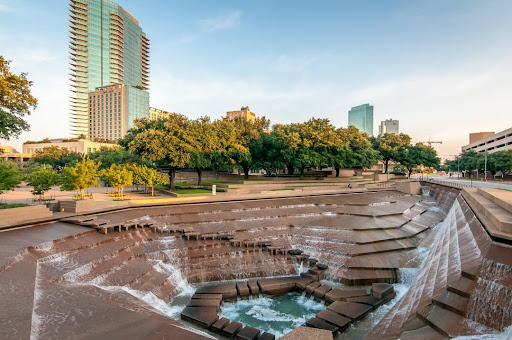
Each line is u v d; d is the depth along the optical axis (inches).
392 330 483.2
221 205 1226.6
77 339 308.5
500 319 397.4
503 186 1701.5
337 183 2005.4
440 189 1827.0
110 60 7042.3
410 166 2982.3
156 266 756.0
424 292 569.0
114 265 690.8
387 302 705.0
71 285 511.5
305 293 755.4
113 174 1321.4
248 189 1594.5
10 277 482.6
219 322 580.7
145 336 316.2
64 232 738.2
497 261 470.6
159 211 1080.8
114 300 478.3
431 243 1048.2
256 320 641.6
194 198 1284.4
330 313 627.2
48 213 831.1
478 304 428.5
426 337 413.7
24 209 768.3
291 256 904.9
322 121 2156.7
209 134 1742.1
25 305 387.9
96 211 941.8
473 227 706.8
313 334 304.3
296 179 2074.3
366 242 956.6
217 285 759.1
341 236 1007.0
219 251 882.8
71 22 6628.9
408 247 968.9
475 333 396.2
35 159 3417.8
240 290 727.7
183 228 973.8
